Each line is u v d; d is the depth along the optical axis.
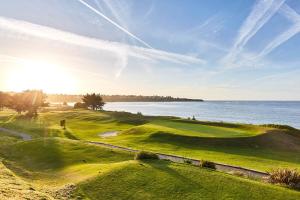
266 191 24.72
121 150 44.34
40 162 41.38
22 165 40.31
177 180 27.28
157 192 25.48
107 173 29.91
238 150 54.78
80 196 25.73
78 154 43.25
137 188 26.44
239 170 36.50
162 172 29.23
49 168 38.22
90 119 121.12
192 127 77.31
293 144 60.25
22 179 32.44
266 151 54.81
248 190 24.94
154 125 81.38
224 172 31.19
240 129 77.19
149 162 33.06
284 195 24.12
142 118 116.38
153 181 27.38
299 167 41.28
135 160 34.47
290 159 48.53
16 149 49.59
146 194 25.31
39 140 53.62
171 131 66.69
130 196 25.25
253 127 75.56
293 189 26.14
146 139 62.97
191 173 28.78
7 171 34.47
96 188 27.12
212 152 51.66
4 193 22.05
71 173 34.16
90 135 78.50
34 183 31.02
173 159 42.66
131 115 126.88
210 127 77.69
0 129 87.06
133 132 73.50
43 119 126.56
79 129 93.00
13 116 135.62
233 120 183.62
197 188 25.67
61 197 25.23
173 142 60.47
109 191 26.38
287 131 69.06
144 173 29.25
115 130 89.50
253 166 40.50
